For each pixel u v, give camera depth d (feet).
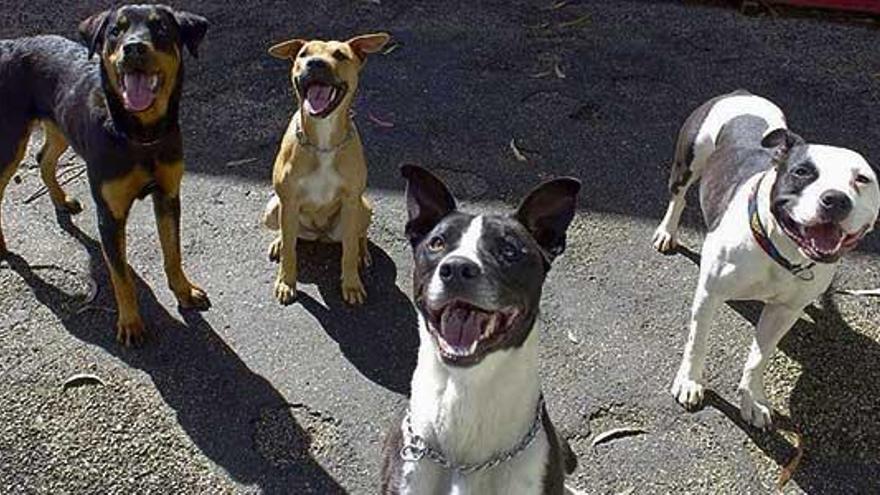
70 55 6.78
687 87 9.62
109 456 6.05
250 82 9.40
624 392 6.59
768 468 6.14
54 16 10.28
